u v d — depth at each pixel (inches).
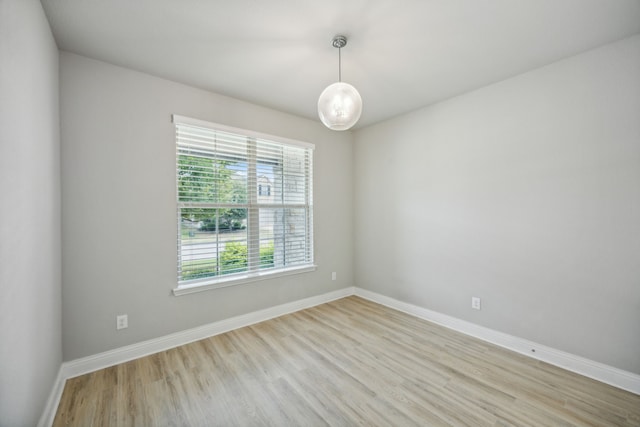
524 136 92.6
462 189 109.3
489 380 77.5
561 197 85.1
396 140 134.3
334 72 92.5
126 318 87.6
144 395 71.0
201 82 98.2
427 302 121.9
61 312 76.4
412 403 68.2
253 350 94.1
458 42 76.4
